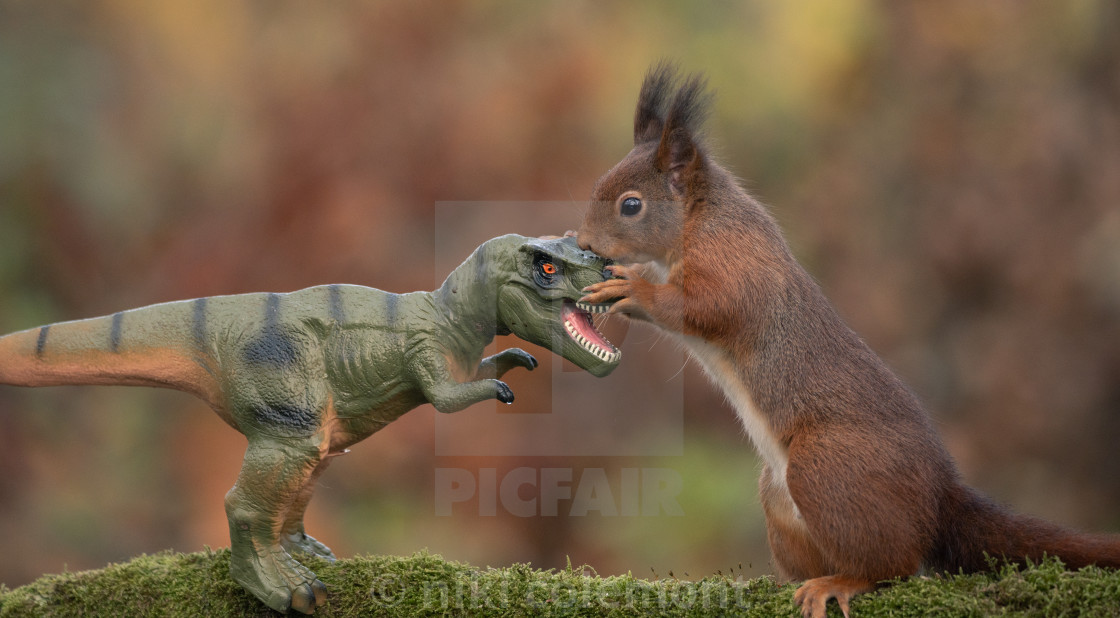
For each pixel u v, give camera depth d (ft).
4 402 41.98
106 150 46.44
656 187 19.88
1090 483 51.16
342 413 14.34
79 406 42.60
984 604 14.61
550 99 46.47
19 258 44.70
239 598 14.85
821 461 16.93
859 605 15.43
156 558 16.12
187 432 42.09
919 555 16.34
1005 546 16.57
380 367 14.15
